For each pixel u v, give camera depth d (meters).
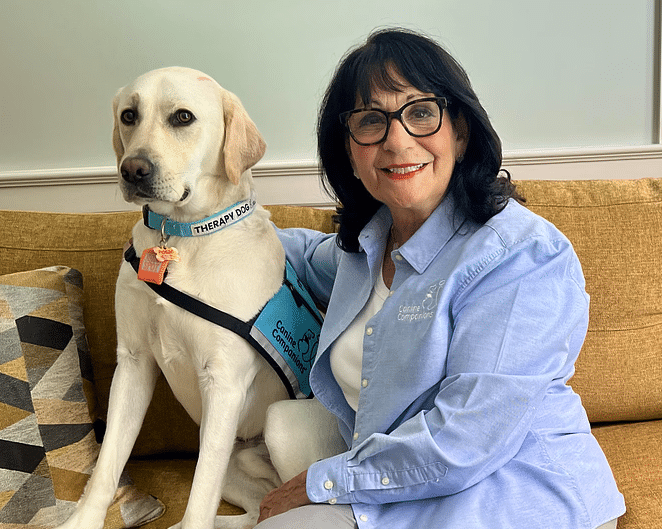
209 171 1.25
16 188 2.02
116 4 1.98
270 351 1.27
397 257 1.11
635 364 1.53
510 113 2.06
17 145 2.04
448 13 2.00
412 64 1.04
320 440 1.23
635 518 1.18
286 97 2.03
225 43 2.00
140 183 1.15
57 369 1.38
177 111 1.20
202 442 1.22
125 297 1.29
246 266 1.26
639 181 1.63
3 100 2.01
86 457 1.36
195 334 1.23
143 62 2.01
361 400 1.06
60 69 2.00
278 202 2.03
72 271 1.52
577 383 1.53
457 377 0.93
